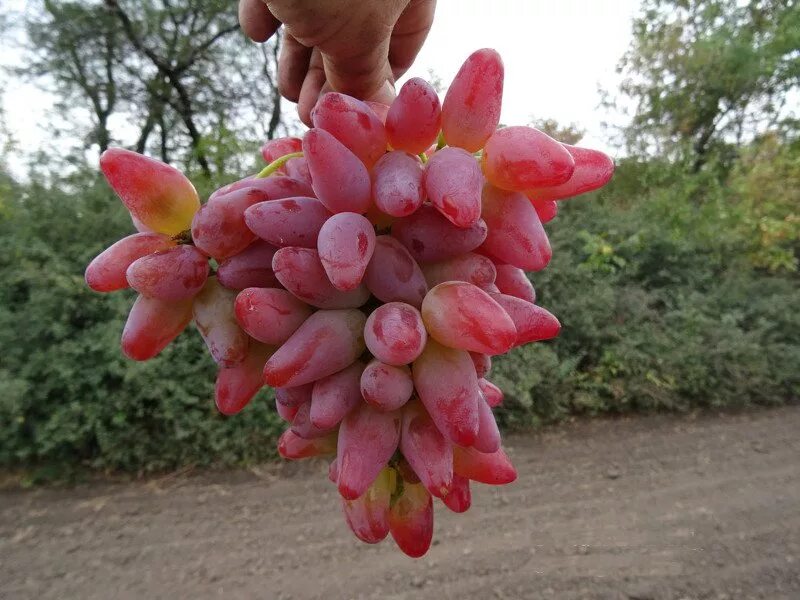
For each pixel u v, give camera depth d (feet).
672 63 27.91
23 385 11.66
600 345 16.31
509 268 2.53
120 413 12.32
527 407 14.26
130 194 2.24
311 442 2.70
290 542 10.14
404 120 2.12
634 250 19.02
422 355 2.16
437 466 2.13
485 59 2.10
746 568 9.35
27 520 10.82
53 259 13.28
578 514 10.94
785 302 18.40
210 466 12.79
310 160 1.94
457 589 8.91
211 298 2.29
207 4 26.99
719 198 22.03
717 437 14.39
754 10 28.50
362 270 1.88
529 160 2.01
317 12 2.20
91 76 27.50
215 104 29.60
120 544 10.14
